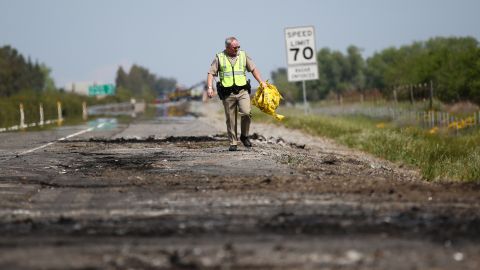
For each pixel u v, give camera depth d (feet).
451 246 54.80
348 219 66.95
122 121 407.85
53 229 63.62
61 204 80.69
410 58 512.22
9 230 63.10
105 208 76.79
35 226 65.21
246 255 52.06
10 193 90.68
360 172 118.42
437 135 239.09
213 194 86.38
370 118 365.40
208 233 61.05
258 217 68.90
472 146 196.03
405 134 238.27
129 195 87.20
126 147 175.73
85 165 129.39
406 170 147.02
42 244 56.65
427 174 120.06
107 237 59.67
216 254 52.44
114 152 159.63
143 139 210.59
